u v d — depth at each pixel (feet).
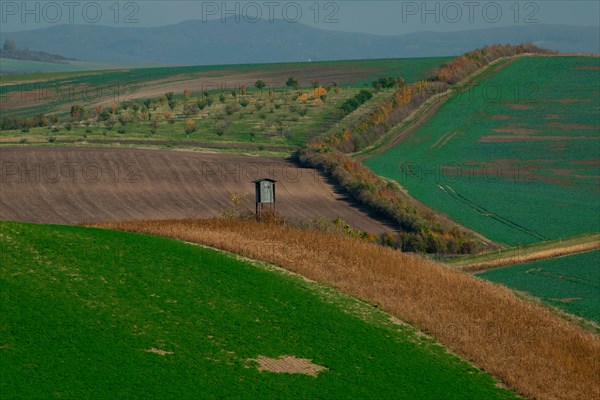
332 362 400.88
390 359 416.26
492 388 403.95
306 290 492.54
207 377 360.07
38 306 395.55
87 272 450.71
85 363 350.64
